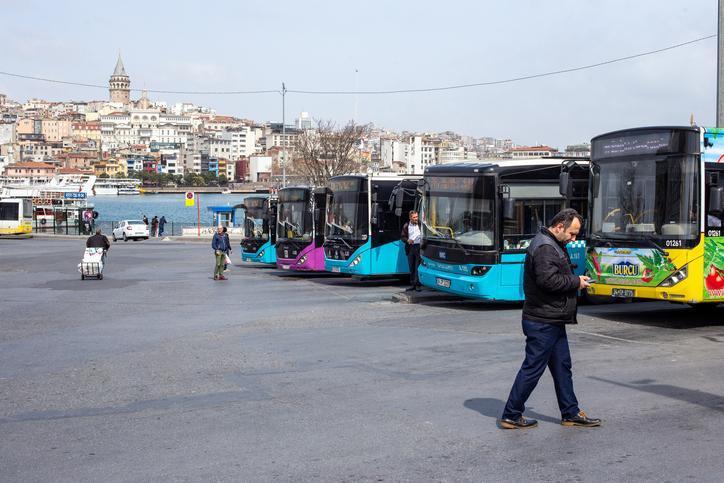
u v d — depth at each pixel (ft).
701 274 43.11
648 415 25.73
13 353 38.63
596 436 23.35
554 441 22.88
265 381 31.40
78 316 53.31
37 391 30.07
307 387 30.27
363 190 72.74
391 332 43.93
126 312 55.36
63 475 20.16
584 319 49.16
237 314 53.42
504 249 52.19
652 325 46.44
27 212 224.33
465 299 60.13
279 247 87.51
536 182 53.52
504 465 20.75
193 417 25.89
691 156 43.14
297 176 274.36
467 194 54.08
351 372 33.06
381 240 73.00
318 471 20.33
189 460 21.30
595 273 47.78
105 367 34.73
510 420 24.11
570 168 52.70
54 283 80.48
